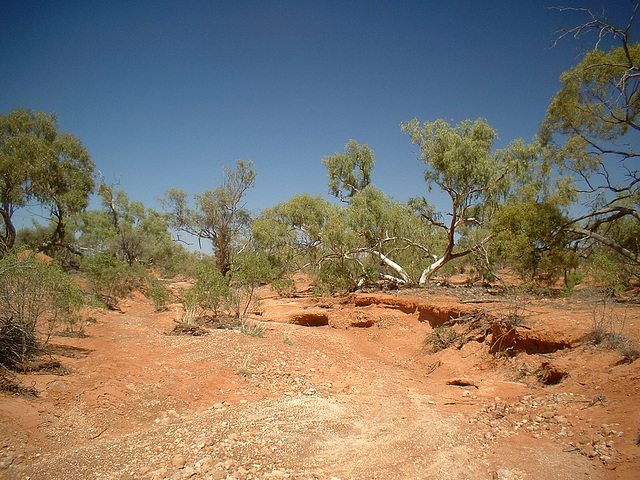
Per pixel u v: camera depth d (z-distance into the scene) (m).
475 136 23.22
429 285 24.44
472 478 5.21
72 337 11.41
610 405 6.38
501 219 17.09
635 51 14.39
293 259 32.53
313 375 10.85
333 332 17.70
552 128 17.03
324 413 8.01
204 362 10.42
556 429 6.30
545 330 9.86
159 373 9.07
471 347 11.83
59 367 8.24
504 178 22.92
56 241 30.00
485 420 7.34
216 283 15.86
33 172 25.67
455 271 37.09
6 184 24.88
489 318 12.29
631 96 14.95
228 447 6.11
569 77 15.76
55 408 6.73
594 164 16.44
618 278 14.59
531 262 16.42
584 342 8.84
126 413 7.25
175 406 7.89
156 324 15.77
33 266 8.78
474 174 21.75
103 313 17.67
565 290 15.33
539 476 4.98
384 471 5.55
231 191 38.94
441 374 11.33
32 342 8.47
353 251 26.12
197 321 15.48
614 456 5.06
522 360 9.91
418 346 14.46
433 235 29.92
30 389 6.97
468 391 9.21
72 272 29.92
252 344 12.27
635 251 16.41
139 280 28.84
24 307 8.59
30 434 5.91
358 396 9.50
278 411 7.92
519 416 7.19
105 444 6.09
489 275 25.88
